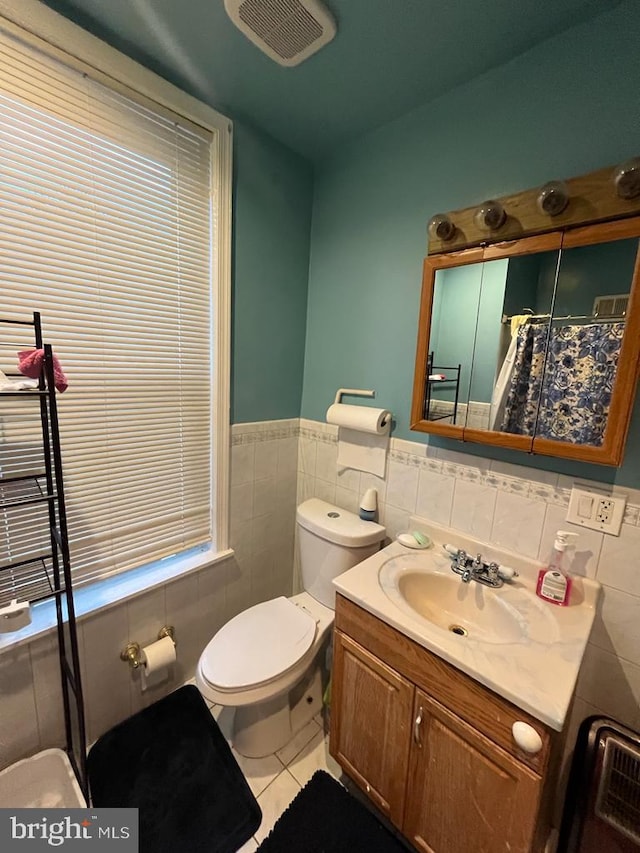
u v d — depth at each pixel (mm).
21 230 1047
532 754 794
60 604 1139
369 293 1579
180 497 1547
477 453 1303
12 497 1133
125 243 1245
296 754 1404
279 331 1754
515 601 1116
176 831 1142
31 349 999
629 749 976
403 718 1045
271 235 1635
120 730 1421
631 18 923
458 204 1282
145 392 1374
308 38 1054
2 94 972
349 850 1118
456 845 969
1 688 1144
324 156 1684
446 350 1284
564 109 1044
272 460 1841
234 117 1421
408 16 989
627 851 928
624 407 937
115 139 1173
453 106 1261
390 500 1575
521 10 963
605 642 1096
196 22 1036
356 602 1113
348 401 1714
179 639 1591
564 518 1134
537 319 1092
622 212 914
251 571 1842
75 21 1042
